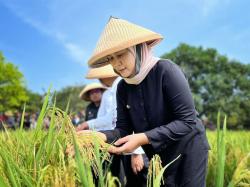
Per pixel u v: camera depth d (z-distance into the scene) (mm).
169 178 2799
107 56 2684
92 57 2648
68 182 2105
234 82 73250
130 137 2607
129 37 2580
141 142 2617
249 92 71875
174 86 2668
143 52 2703
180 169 2777
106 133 2977
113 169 4008
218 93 71438
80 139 2338
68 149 2385
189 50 76062
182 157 2758
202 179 2762
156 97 2750
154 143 2631
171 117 2811
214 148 4082
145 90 2785
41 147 2400
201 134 2809
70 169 2158
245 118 68250
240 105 70625
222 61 75000
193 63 75562
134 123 2945
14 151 2592
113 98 4301
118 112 3129
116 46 2561
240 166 2590
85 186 2033
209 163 3672
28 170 2285
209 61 74938
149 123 2854
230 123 67188
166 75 2697
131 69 2688
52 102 2566
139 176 3861
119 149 2572
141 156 3719
